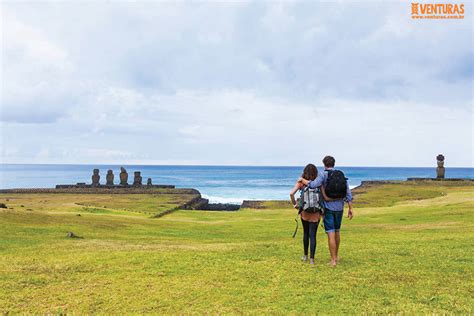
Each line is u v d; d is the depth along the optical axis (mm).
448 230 19375
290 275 9852
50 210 32844
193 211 41938
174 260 11727
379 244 14539
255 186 136750
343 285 8977
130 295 8586
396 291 8531
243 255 12500
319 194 10547
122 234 20750
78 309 7844
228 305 7891
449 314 7184
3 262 11656
